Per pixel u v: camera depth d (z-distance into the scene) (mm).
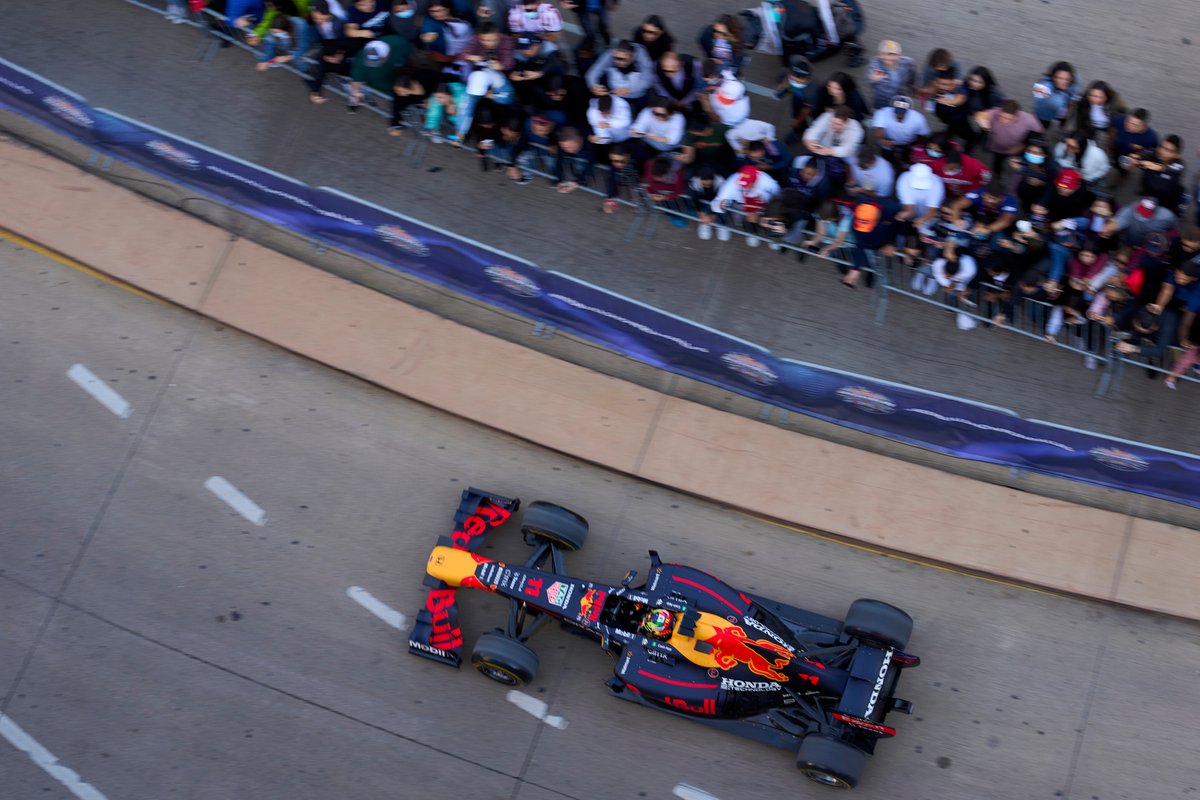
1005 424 13297
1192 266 13094
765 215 13914
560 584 12781
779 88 15344
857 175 13555
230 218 15328
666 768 13117
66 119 14766
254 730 13383
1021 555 13758
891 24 15977
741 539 13992
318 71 14844
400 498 14219
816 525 13898
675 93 13844
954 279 14047
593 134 14109
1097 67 15742
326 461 14367
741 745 13125
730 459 14180
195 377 14711
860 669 12281
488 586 12953
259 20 14922
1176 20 15969
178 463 14352
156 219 15211
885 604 12594
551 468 14336
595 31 15320
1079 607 13688
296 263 15039
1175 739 13117
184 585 13898
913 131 13703
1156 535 13812
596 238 15156
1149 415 14367
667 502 14164
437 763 13242
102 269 14992
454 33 14125
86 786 13195
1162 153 13344
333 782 13188
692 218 14852
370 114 15594
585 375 14562
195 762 13273
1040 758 13070
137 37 16078
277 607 13820
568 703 13359
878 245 14086
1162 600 13547
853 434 14344
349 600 13844
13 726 13391
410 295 15016
